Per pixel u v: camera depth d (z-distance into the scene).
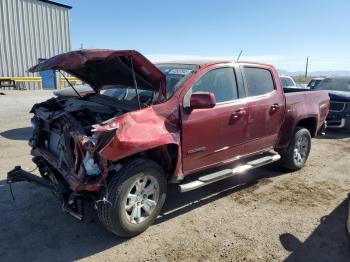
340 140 9.61
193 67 4.61
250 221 4.41
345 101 10.16
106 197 3.61
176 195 5.16
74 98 5.12
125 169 3.71
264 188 5.56
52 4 25.33
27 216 4.37
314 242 3.96
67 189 3.84
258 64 5.50
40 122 4.55
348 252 3.77
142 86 4.25
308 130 6.60
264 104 5.34
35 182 4.27
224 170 4.88
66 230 4.06
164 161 4.23
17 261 3.45
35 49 24.67
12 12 23.16
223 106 4.67
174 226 4.23
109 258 3.54
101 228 4.13
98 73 4.46
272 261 3.57
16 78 21.64
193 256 3.62
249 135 5.17
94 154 3.54
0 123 10.80
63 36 26.42
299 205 4.93
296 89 7.80
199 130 4.35
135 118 3.75
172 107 4.10
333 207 4.89
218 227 4.23
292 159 6.20
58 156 4.22
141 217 3.95
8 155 6.91
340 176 6.27
